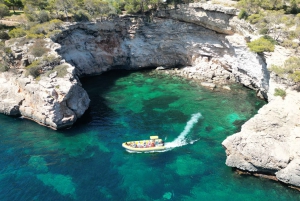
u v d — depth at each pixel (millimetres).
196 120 56125
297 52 51281
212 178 41344
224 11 65688
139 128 53656
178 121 55875
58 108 52500
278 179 39938
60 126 53281
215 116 57500
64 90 52094
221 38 71438
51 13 75250
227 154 43500
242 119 56031
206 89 69062
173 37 78062
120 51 81125
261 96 62906
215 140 49781
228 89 68250
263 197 37875
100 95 67000
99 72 79438
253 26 58969
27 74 55438
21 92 56562
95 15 75500
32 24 68938
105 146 48562
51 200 37500
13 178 41125
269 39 55031
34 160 44844
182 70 79250
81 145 48781
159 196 38375
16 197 37875
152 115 58188
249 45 55219
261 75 57031
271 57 51125
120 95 67062
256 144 40438
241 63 65500
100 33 77000
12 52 59188
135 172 42688
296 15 60188
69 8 74688
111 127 54125
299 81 43812
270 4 63781
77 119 56656
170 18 75938
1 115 57656
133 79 76062
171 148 47844
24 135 51344
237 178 41250
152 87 71125
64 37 70250
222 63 74312
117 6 79375
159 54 81312
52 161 44750
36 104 54375
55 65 58062
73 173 42375
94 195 38469
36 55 58844
